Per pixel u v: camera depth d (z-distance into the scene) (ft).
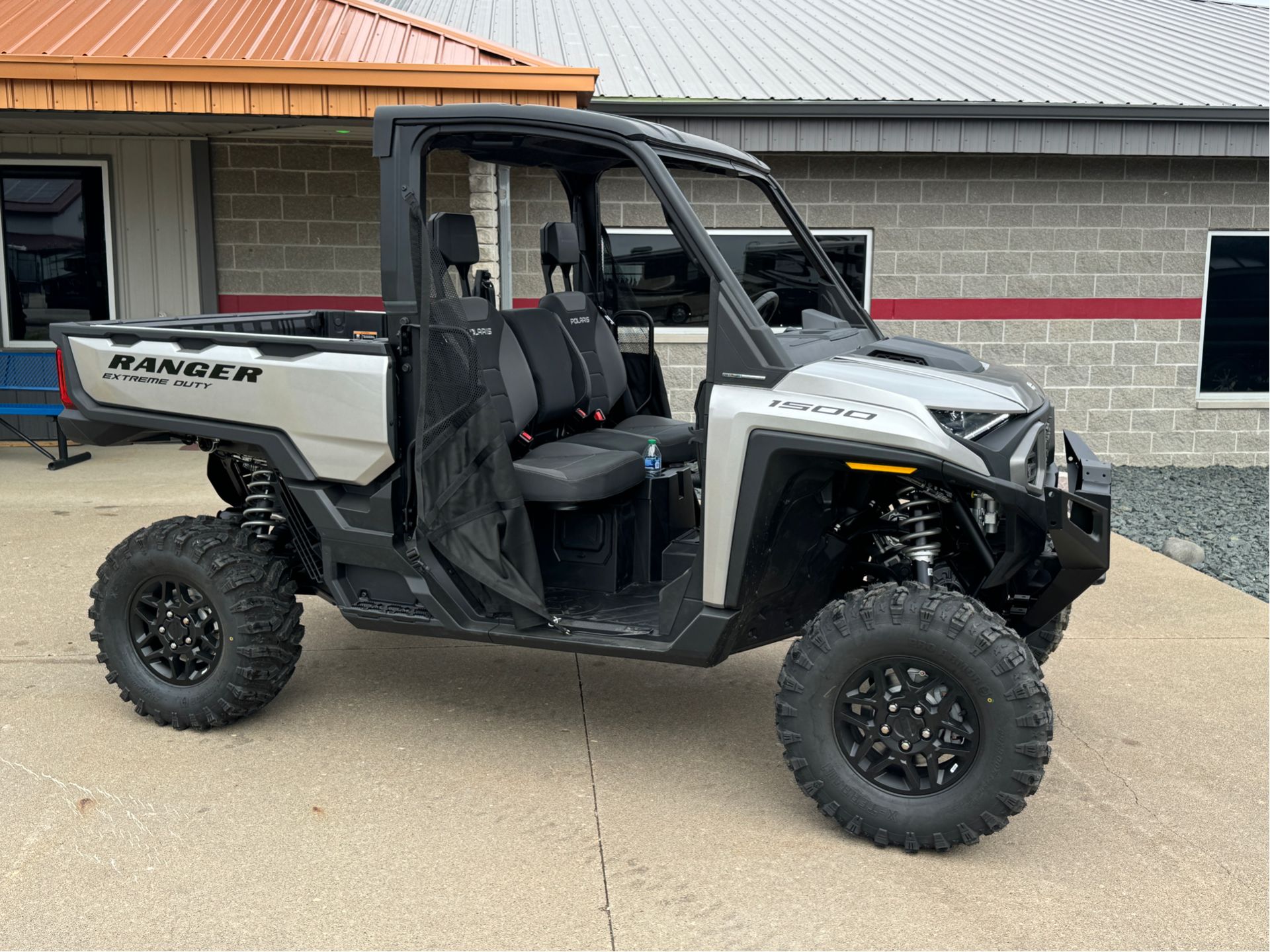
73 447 29.27
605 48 30.04
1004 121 26.58
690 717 13.19
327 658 15.06
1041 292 29.12
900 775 10.30
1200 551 20.77
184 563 12.11
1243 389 30.37
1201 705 13.76
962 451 9.76
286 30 25.17
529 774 11.57
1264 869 9.93
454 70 22.52
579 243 15.25
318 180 29.22
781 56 30.45
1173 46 34.53
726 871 9.73
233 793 10.98
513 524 11.23
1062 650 15.78
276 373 11.69
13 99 22.61
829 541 11.37
